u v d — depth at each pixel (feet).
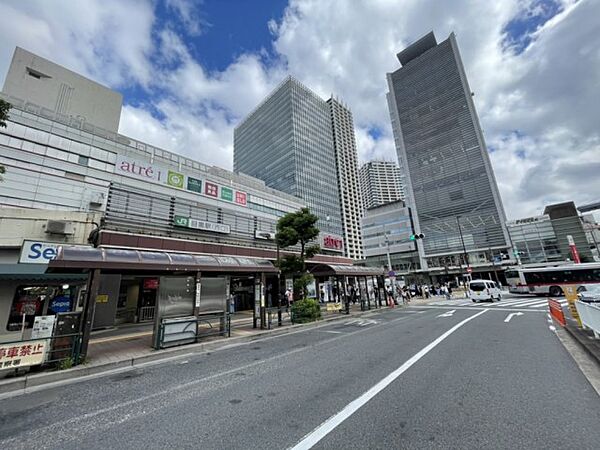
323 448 9.33
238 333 35.09
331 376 17.26
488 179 174.50
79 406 14.38
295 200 103.45
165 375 19.56
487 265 166.30
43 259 36.88
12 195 44.09
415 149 211.82
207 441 10.14
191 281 31.63
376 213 236.02
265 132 322.34
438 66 210.38
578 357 19.58
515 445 9.15
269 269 39.83
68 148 51.55
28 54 77.82
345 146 378.32
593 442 9.18
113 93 93.40
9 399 15.76
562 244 150.41
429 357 20.79
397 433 10.14
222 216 62.28
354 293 79.20
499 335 28.43
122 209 46.21
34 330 21.02
